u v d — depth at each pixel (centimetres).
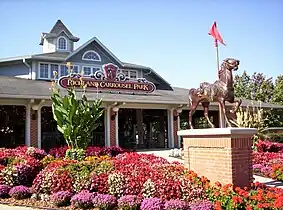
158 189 679
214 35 911
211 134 732
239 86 4456
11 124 2109
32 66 2295
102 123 2208
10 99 1700
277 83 4275
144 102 1967
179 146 2212
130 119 2577
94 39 2497
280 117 2948
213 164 735
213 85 865
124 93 2103
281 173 1062
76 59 2439
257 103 2577
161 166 791
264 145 1681
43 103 1789
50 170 817
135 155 1018
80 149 1146
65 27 2969
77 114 1188
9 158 1005
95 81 1952
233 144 698
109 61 2589
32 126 1781
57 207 718
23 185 862
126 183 716
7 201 779
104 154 1476
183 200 657
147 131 2673
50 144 2038
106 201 675
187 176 714
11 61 2369
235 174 693
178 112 2217
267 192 647
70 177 782
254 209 575
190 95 935
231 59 838
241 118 1659
